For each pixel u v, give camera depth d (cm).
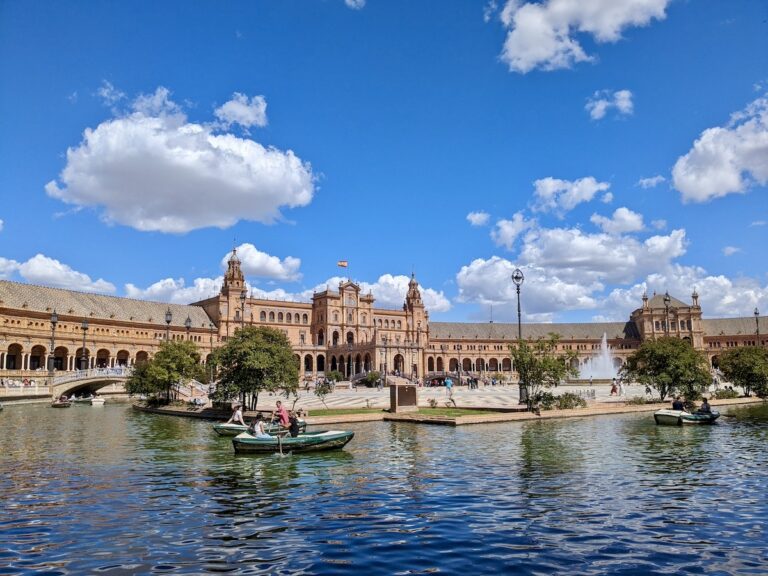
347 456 2859
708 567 1363
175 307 14500
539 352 5025
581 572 1336
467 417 4328
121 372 9150
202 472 2502
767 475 2366
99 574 1336
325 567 1374
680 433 3716
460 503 1925
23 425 4619
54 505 1944
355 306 16738
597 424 4247
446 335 18250
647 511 1819
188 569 1365
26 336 10138
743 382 6844
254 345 4853
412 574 1329
